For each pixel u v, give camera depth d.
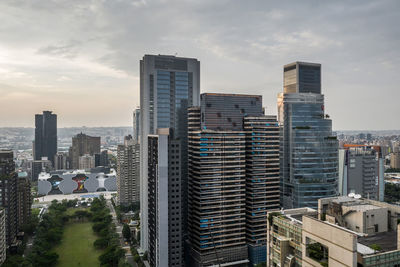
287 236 100.62
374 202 101.19
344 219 95.81
